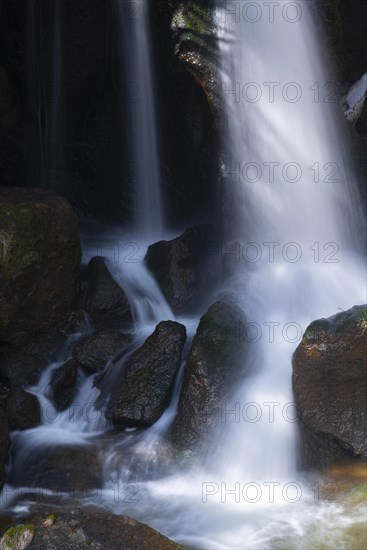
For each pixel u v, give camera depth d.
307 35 8.71
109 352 7.55
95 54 9.59
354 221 9.05
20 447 6.68
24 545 5.43
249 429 6.65
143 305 8.27
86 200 10.10
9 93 9.47
